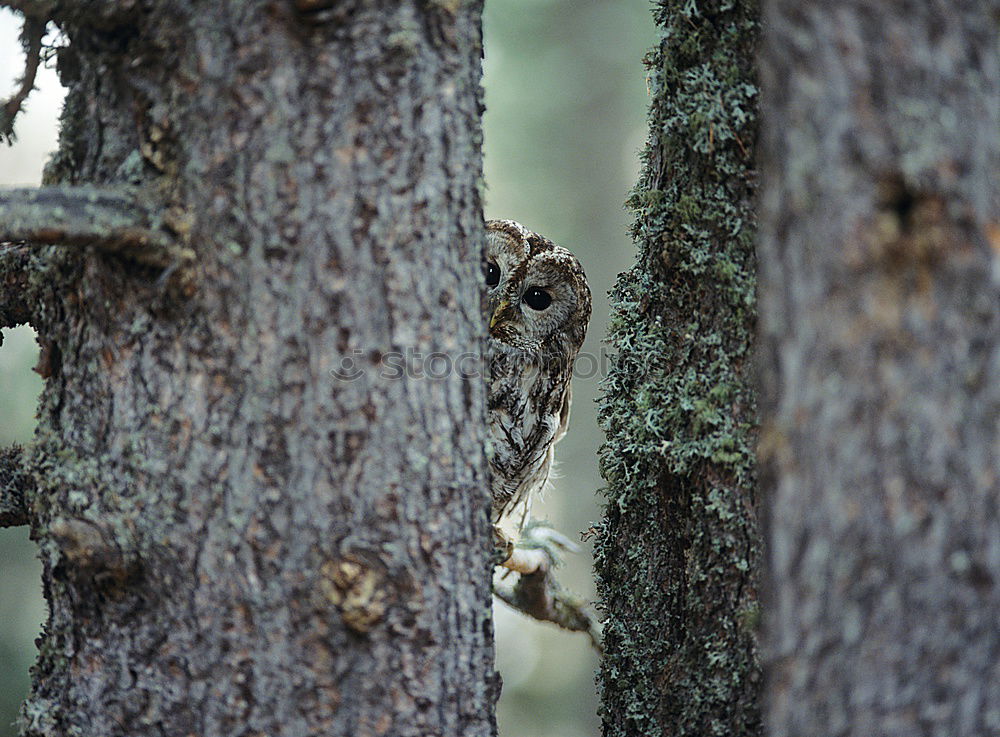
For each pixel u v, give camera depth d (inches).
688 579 228.1
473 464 180.2
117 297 174.9
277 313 168.1
